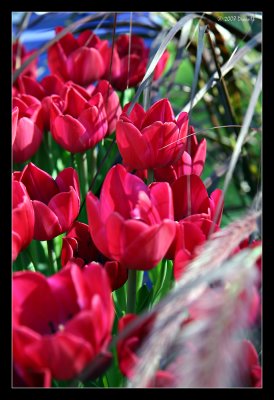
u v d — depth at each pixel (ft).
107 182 1.66
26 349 1.22
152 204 1.62
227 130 3.34
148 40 3.80
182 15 3.11
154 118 2.06
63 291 1.43
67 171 1.97
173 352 1.28
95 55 2.83
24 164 2.36
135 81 2.94
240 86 3.59
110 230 1.50
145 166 1.98
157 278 2.11
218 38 3.05
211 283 1.33
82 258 1.84
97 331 1.25
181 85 3.46
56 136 2.33
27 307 1.42
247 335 1.52
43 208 1.79
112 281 1.61
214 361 1.08
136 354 1.32
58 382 1.59
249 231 1.32
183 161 2.08
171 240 1.53
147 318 1.26
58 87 2.75
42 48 1.87
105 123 2.36
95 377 1.28
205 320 1.12
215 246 1.29
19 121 2.23
